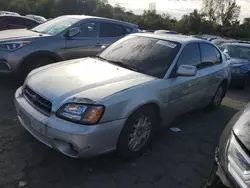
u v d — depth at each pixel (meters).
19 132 3.62
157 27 53.94
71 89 2.98
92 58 4.30
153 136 3.73
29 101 3.14
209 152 3.72
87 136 2.67
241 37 54.62
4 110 4.30
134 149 3.26
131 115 3.05
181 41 4.18
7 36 5.44
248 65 8.20
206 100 4.90
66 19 6.37
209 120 4.95
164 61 3.81
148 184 2.88
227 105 6.16
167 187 2.88
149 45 4.16
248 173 1.99
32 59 5.34
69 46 5.82
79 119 2.71
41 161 3.05
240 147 2.13
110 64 3.90
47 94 2.95
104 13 51.16
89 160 3.17
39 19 22.84
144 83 3.30
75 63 3.96
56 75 3.37
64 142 2.74
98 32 6.43
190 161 3.43
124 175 2.98
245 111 2.67
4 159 3.01
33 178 2.77
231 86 8.47
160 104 3.44
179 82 3.77
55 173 2.88
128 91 3.04
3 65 5.09
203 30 54.78
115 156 3.29
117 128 2.90
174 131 4.25
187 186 2.93
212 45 5.04
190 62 4.20
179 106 3.95
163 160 3.37
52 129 2.73
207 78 4.56
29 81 3.37
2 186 2.61
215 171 2.38
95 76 3.36
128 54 4.09
